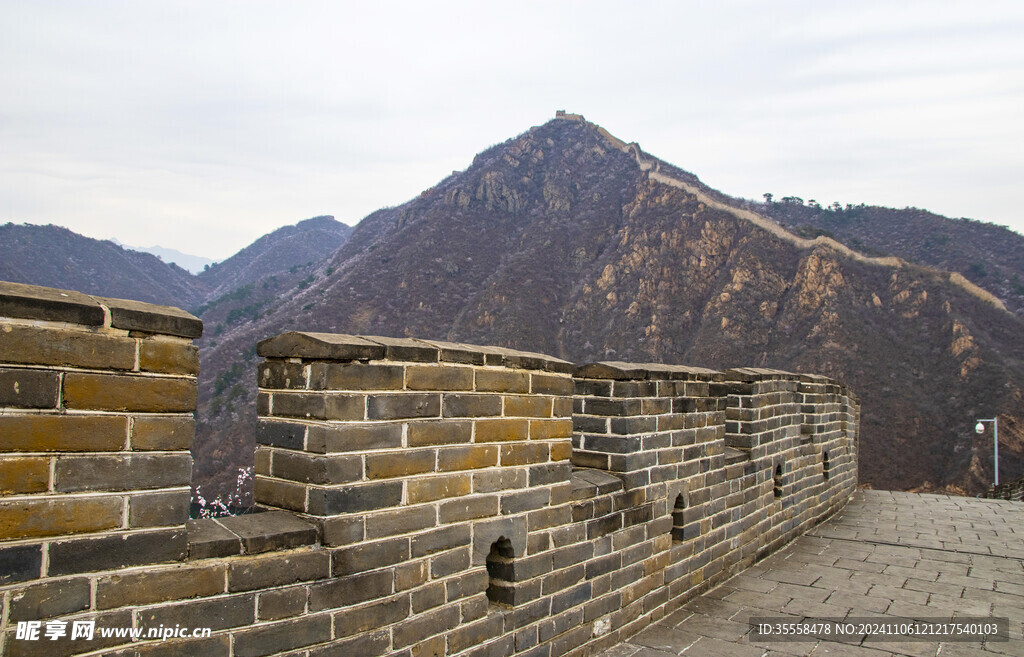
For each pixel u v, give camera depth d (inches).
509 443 137.3
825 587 219.5
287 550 100.0
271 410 113.3
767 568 242.8
